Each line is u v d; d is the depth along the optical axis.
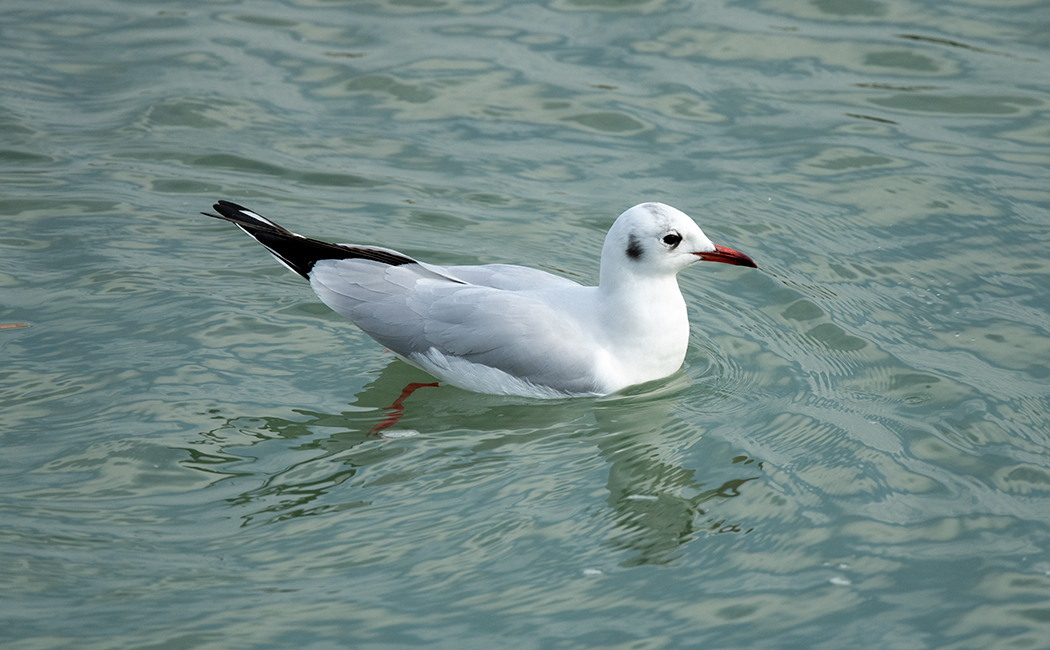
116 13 19.31
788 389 11.78
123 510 9.62
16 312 12.27
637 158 16.02
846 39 18.73
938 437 10.82
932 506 9.85
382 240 14.09
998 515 9.71
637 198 15.13
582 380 11.48
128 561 8.98
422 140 16.30
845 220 14.73
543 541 9.42
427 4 19.94
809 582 8.96
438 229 14.38
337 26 19.12
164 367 11.60
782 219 14.80
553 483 10.23
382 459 10.54
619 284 11.55
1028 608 8.63
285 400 11.35
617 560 9.21
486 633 8.37
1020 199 14.99
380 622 8.45
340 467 10.37
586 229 14.48
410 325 11.65
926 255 14.03
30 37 18.31
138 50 18.09
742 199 15.15
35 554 8.98
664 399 11.69
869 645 8.29
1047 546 9.31
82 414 10.82
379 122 16.67
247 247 13.99
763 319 13.12
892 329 12.71
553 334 11.41
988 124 16.64
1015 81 17.56
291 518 9.62
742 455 10.69
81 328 12.11
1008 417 11.09
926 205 14.99
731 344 12.66
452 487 10.13
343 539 9.37
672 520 9.73
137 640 8.14
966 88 17.44
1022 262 13.80
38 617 8.31
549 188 15.36
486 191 15.23
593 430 11.14
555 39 18.83
